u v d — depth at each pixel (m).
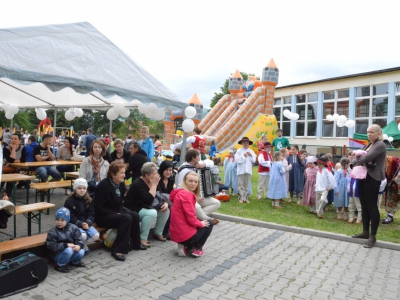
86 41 6.68
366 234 6.53
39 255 5.03
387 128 19.02
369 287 4.57
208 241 6.41
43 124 29.50
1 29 5.61
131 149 7.54
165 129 28.00
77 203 5.19
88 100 10.66
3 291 3.90
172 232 5.44
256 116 22.55
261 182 10.57
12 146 8.83
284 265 5.29
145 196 5.82
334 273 5.03
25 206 5.68
